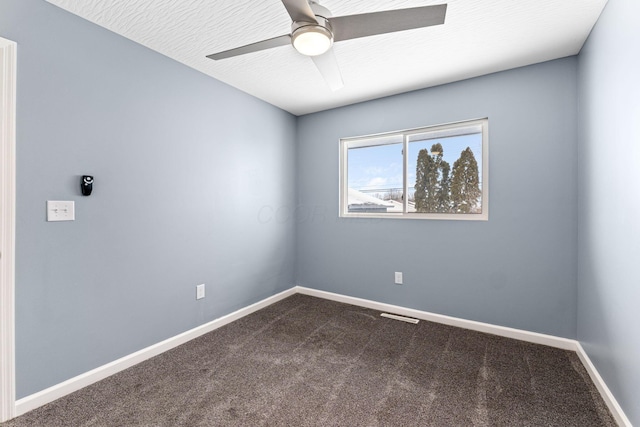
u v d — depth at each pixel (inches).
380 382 70.9
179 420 58.1
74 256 67.1
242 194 113.3
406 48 81.4
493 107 96.7
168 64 86.5
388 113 117.6
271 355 83.8
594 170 71.0
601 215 66.4
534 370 75.6
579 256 83.5
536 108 90.4
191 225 94.0
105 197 72.4
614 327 59.4
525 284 93.0
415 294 113.4
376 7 65.5
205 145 98.3
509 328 95.6
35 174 60.7
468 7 64.2
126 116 76.4
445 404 62.9
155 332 84.4
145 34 74.9
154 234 83.6
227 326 104.0
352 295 128.7
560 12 65.7
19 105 58.4
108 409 61.1
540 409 61.2
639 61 48.6
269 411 60.8
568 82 85.8
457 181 106.5
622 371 55.8
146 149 81.1
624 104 54.3
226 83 105.7
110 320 74.0
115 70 73.9
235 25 71.1
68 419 58.0
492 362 79.7
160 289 85.4
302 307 123.7
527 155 91.8
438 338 94.5
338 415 59.7
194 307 95.5
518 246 93.9
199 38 76.8
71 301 66.7
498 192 96.5
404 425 57.0
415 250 113.1
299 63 90.9
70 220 66.2
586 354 77.2
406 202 117.0
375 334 97.7
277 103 126.1
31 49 59.8
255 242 120.0
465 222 102.7
